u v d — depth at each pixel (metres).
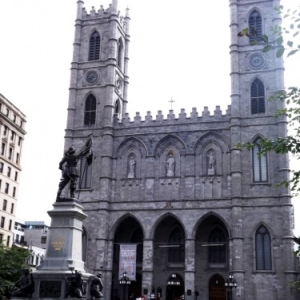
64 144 80.25
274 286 64.31
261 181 69.25
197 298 70.94
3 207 99.44
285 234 65.44
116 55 84.94
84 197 75.69
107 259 71.75
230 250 67.19
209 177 71.88
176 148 75.00
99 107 81.06
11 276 50.44
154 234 73.19
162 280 73.50
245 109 73.12
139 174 75.31
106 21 86.12
